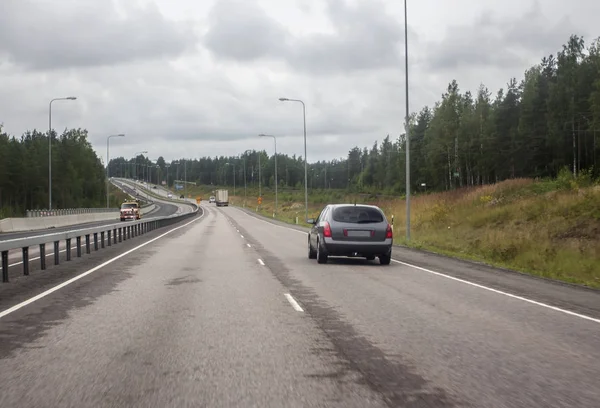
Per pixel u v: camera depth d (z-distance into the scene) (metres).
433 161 100.81
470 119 96.81
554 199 32.88
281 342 7.77
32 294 11.98
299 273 16.06
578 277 17.23
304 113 56.00
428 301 11.38
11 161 106.81
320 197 113.38
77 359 6.86
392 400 5.43
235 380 6.04
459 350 7.41
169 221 55.47
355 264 18.83
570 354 7.23
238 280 14.41
